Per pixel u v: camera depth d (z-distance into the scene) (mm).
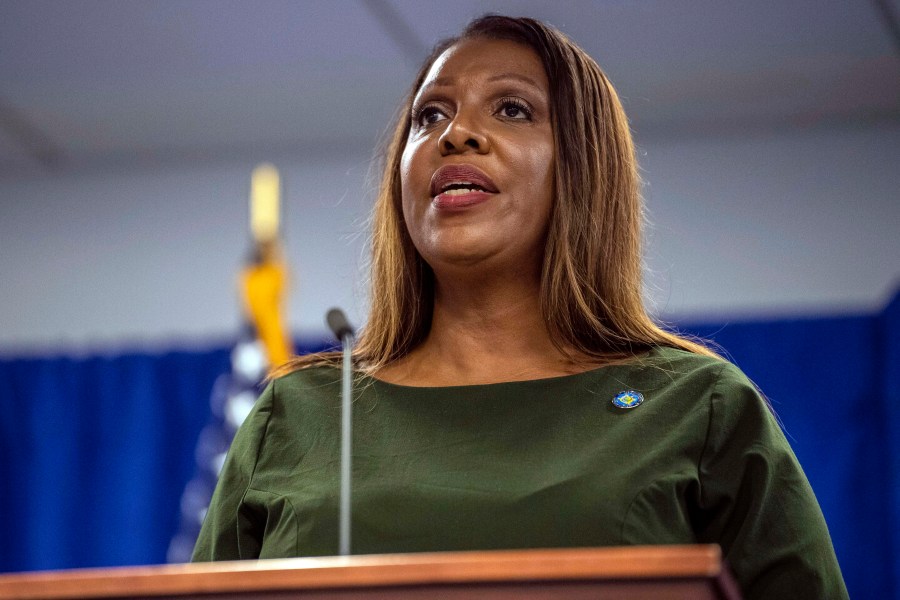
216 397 6055
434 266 2445
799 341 5605
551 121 2502
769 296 6031
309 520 2180
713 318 5734
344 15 5637
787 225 6137
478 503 2105
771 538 2154
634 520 2066
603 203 2502
